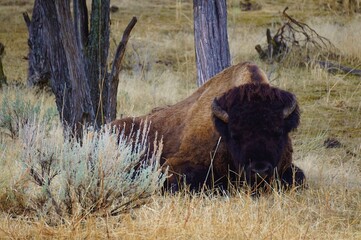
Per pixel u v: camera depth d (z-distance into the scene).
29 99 44.12
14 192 25.08
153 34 77.69
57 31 33.09
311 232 23.78
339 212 26.56
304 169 33.66
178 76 61.31
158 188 25.67
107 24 36.38
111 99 36.00
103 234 22.72
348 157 38.56
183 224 22.94
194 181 29.42
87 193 24.30
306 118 47.69
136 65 63.91
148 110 48.38
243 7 90.38
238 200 26.48
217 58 38.06
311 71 59.28
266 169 26.36
